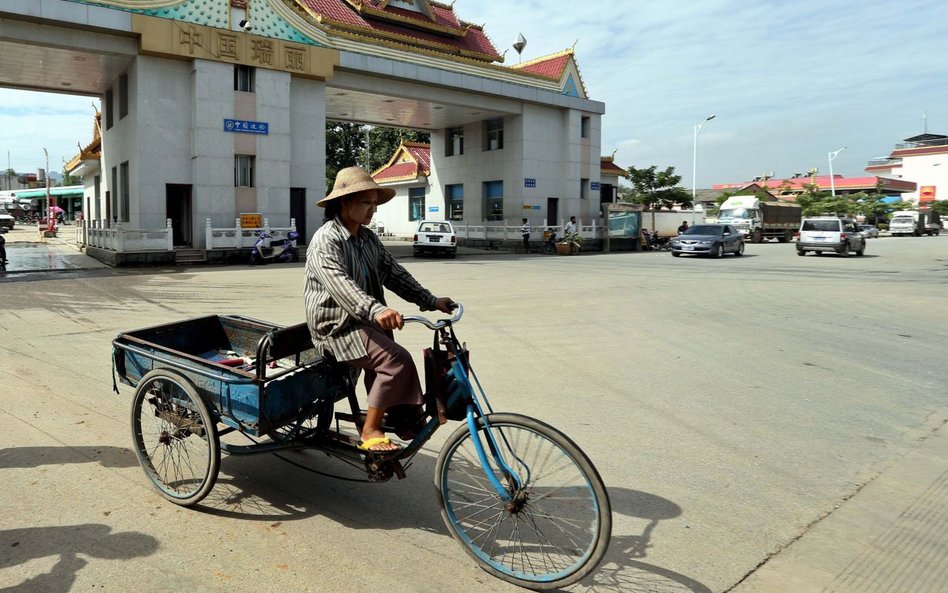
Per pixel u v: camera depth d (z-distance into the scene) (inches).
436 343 127.9
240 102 831.1
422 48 1074.1
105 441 180.9
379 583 114.0
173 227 850.8
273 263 805.9
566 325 378.3
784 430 198.7
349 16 1048.8
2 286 519.2
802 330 366.3
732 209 1716.3
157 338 170.4
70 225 1841.8
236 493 151.1
